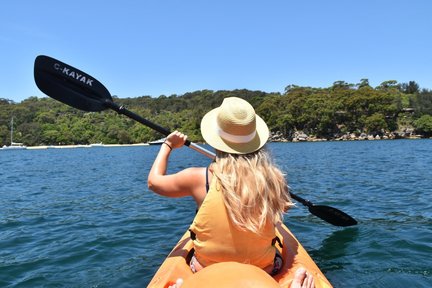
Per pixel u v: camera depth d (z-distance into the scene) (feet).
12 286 12.33
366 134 253.03
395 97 256.73
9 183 43.34
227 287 5.57
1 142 286.66
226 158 7.24
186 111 322.14
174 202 26.63
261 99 304.09
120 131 291.38
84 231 19.16
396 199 25.35
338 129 260.62
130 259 14.60
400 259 13.52
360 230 17.33
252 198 6.93
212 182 7.20
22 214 24.14
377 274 12.34
